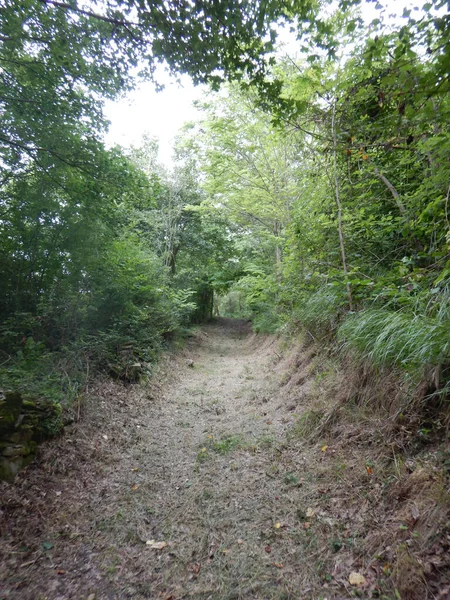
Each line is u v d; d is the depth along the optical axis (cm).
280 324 972
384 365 348
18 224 592
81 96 562
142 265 934
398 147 407
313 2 331
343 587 207
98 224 685
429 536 208
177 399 667
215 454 416
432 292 326
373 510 255
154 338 905
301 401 493
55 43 453
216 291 2425
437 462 251
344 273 447
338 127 487
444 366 283
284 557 240
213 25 327
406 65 263
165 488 348
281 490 318
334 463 326
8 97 502
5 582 221
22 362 476
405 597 186
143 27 350
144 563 245
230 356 1285
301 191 782
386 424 320
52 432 378
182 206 1475
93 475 364
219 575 231
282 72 665
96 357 614
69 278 650
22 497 299
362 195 485
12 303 588
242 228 1442
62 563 243
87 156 597
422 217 374
